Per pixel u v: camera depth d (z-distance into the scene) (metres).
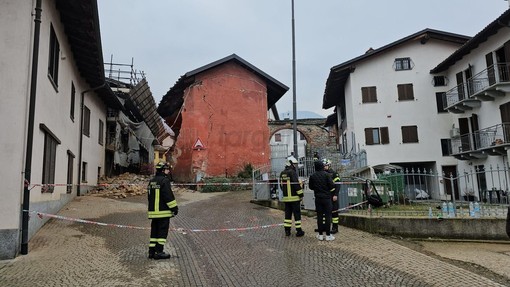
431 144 26.22
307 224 10.73
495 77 20.17
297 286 5.45
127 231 9.44
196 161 22.28
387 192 11.64
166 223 7.12
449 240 8.95
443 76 26.75
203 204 15.12
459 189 12.80
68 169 13.59
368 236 9.01
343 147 32.50
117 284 5.54
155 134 31.33
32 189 8.34
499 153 20.28
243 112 24.00
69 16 10.82
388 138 26.55
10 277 5.89
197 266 6.49
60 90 11.50
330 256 7.14
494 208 9.44
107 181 20.17
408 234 9.13
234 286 5.46
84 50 13.01
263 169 19.42
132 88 22.00
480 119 22.98
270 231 9.66
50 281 5.68
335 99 33.62
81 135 15.60
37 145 8.70
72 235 8.81
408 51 27.27
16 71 7.64
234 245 8.08
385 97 26.97
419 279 5.77
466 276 5.93
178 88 24.52
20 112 7.55
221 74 23.98
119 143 24.17
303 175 15.95
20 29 7.77
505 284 5.70
